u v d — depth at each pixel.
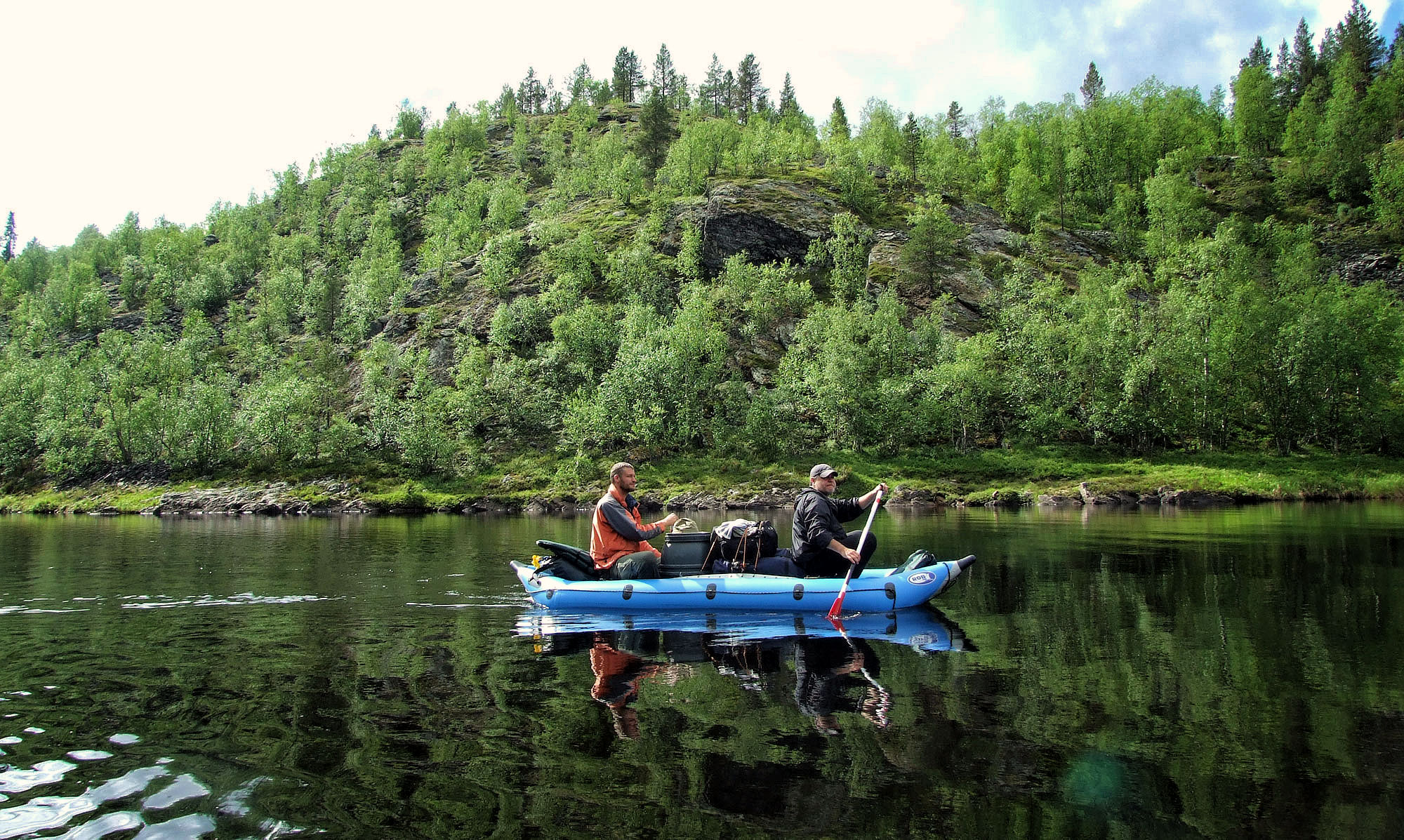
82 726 4.29
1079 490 36.44
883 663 5.59
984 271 71.00
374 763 3.70
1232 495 33.84
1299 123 96.12
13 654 6.03
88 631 6.96
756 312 64.12
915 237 66.88
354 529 24.23
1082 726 4.15
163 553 15.10
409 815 3.12
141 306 99.94
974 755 3.73
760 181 87.81
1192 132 98.12
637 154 115.31
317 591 9.50
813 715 4.38
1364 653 5.69
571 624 7.30
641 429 50.38
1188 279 61.84
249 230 115.44
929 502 37.53
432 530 23.41
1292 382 47.34
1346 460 44.16
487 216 101.44
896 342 55.41
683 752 3.82
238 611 8.04
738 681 5.14
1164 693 4.74
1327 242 77.56
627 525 8.73
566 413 55.78
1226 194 88.69
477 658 5.88
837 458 47.75
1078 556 12.39
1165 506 31.81
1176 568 10.70
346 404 66.50
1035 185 87.31
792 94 147.25
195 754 3.85
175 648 6.25
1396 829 2.92
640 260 73.75
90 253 116.69
